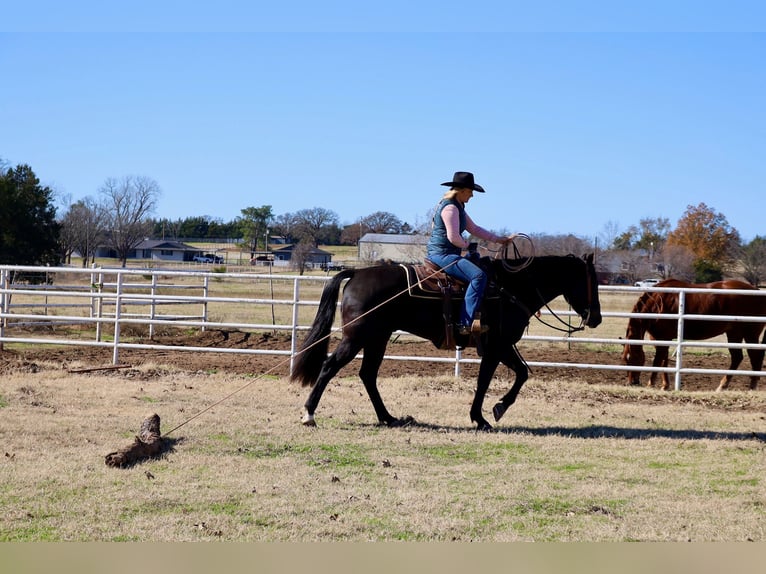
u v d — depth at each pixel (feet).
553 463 22.56
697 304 40.27
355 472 21.12
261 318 75.77
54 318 41.39
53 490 18.78
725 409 32.73
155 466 21.22
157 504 17.92
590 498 19.02
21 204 164.04
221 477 20.27
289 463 21.80
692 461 22.98
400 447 24.02
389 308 26.55
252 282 152.97
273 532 16.25
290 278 39.17
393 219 339.57
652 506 18.45
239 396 32.01
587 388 36.27
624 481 20.72
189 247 339.98
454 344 26.81
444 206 26.43
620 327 75.25
